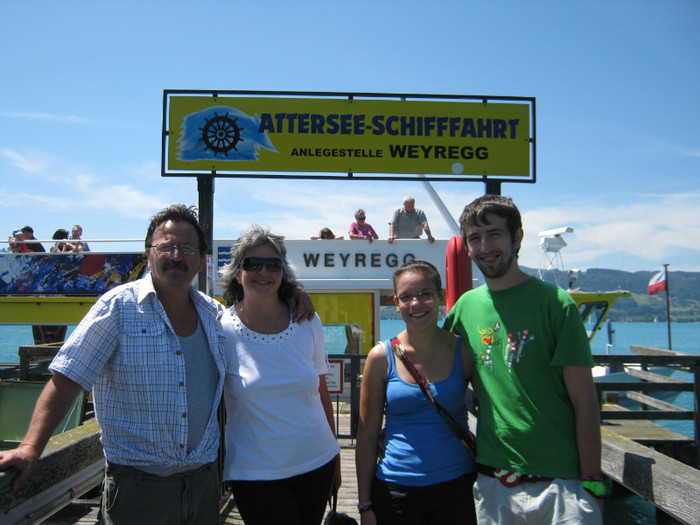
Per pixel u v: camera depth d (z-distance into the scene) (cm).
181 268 226
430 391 263
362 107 495
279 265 258
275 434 251
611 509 650
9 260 950
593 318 1004
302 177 491
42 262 949
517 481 236
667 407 716
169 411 216
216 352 241
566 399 238
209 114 489
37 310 935
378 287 880
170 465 218
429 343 270
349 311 880
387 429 273
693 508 221
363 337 873
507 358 242
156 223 232
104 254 946
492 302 255
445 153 497
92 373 208
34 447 194
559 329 234
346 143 494
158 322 220
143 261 943
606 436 319
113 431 216
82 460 268
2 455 189
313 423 262
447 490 256
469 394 456
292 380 255
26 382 629
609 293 988
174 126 488
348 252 886
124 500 215
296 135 492
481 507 247
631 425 747
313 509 262
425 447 260
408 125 496
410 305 263
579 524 221
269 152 490
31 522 226
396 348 274
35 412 200
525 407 237
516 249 251
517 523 236
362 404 278
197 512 226
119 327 215
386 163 494
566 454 232
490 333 250
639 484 266
